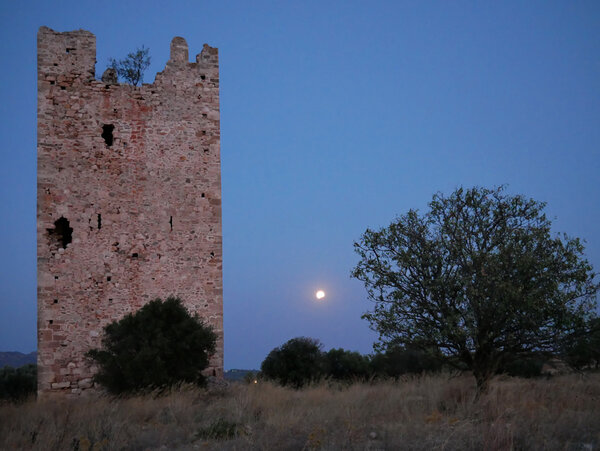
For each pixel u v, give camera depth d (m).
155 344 22.02
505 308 15.09
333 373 34.25
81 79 26.62
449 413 13.66
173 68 28.08
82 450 11.30
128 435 12.96
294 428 12.44
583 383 17.17
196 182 27.50
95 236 25.70
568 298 15.27
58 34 26.69
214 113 28.39
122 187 26.41
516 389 15.76
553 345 15.52
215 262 27.22
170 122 27.58
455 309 16.08
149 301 25.69
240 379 30.72
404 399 15.41
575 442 10.36
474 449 9.97
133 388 21.25
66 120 26.12
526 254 15.61
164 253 26.52
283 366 30.73
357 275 17.00
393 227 17.11
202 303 26.70
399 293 16.53
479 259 15.81
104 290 25.45
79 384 24.50
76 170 25.92
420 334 16.02
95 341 24.98
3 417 15.38
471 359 16.09
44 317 24.61
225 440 12.26
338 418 13.25
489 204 16.88
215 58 28.91
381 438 11.29
